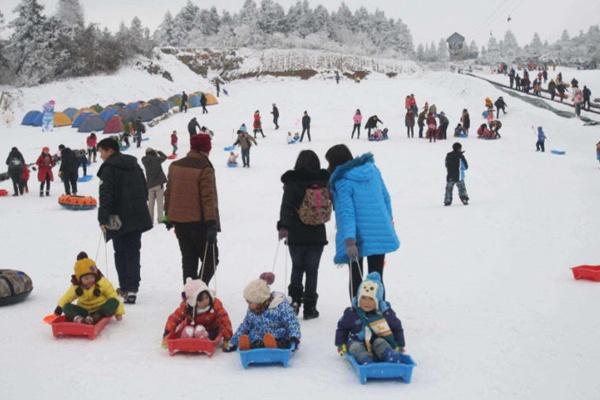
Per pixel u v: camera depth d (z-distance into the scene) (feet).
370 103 156.66
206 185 23.25
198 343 18.88
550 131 106.93
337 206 20.76
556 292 26.11
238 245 40.11
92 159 94.89
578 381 16.46
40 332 21.48
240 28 356.38
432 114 102.99
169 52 248.11
